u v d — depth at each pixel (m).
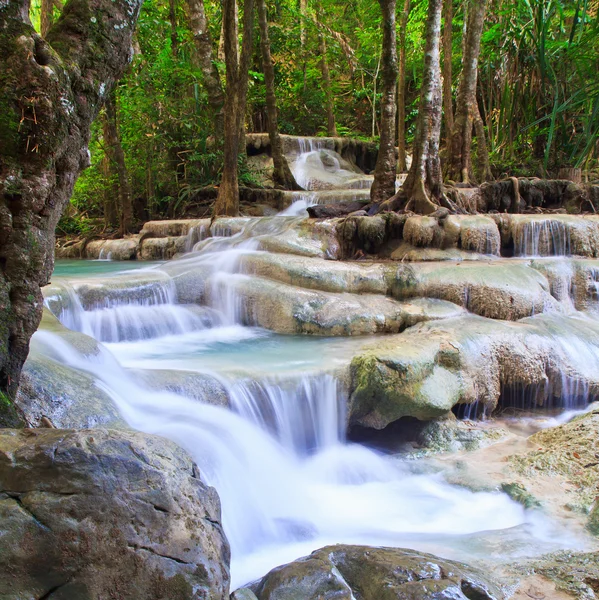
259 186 14.39
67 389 4.06
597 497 4.31
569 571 3.45
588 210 11.62
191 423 4.55
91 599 2.23
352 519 4.46
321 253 9.11
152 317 7.52
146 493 2.46
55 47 3.27
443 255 8.77
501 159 14.61
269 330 7.77
